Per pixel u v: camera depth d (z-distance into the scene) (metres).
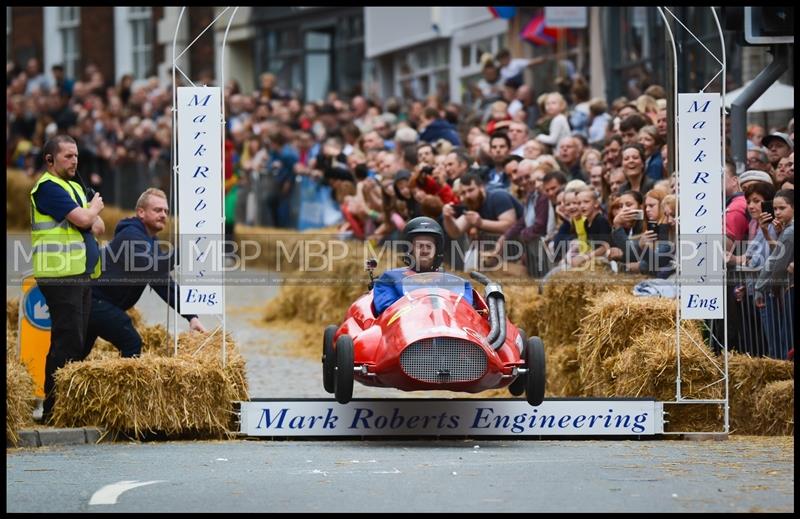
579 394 31.41
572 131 45.25
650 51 55.75
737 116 32.50
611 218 33.38
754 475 22.06
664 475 22.02
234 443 26.38
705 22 51.47
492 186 40.03
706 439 27.20
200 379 26.72
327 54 92.56
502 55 56.22
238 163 73.12
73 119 86.19
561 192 34.78
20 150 90.06
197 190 27.11
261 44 98.06
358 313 27.05
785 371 27.97
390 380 25.38
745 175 30.12
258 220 71.62
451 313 25.55
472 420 26.98
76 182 28.16
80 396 26.47
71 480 21.78
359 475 22.05
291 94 75.50
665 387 27.84
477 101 56.72
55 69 87.81
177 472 22.47
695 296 27.25
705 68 51.50
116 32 106.25
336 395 25.36
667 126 32.59
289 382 36.03
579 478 21.73
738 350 29.89
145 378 26.47
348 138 54.72
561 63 57.50
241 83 100.44
